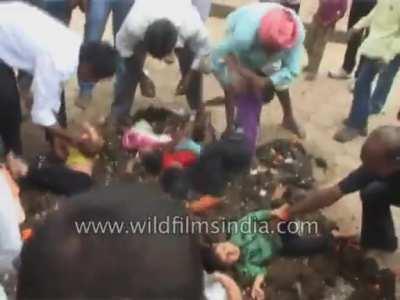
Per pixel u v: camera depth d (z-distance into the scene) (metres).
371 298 3.27
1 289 2.14
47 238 0.84
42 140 4.04
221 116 4.49
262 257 3.29
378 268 3.38
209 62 3.83
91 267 0.82
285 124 4.42
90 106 4.47
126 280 0.82
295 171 3.94
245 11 3.63
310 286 3.27
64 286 0.81
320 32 4.75
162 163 3.58
